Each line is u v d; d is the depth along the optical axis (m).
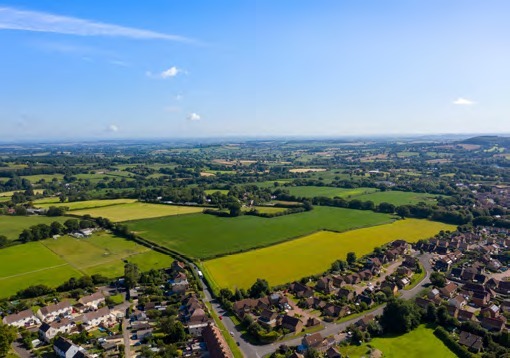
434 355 140.25
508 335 146.50
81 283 198.50
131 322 165.75
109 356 139.25
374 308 180.62
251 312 171.00
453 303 180.00
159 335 152.75
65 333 152.75
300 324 158.62
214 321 162.88
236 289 186.12
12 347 147.75
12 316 162.62
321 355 139.88
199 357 138.75
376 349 143.75
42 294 190.25
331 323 166.00
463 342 146.12
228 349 140.12
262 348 144.88
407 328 157.12
